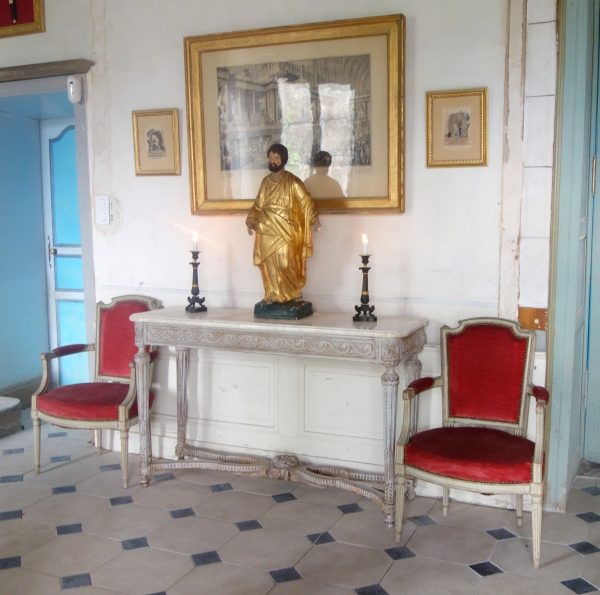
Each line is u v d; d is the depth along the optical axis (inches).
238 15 137.2
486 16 118.6
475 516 121.6
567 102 115.0
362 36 126.4
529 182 119.0
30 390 195.8
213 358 145.6
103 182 153.6
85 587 99.4
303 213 126.9
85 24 150.3
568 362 119.2
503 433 113.7
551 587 98.3
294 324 120.9
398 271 130.4
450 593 97.0
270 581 100.5
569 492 130.4
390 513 117.3
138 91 147.5
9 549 111.0
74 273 194.7
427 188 126.6
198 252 138.1
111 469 145.8
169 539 113.8
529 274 120.9
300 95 133.1
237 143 139.6
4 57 159.3
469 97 120.9
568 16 113.3
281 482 137.6
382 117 127.3
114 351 150.4
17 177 188.5
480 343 119.4
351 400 134.8
